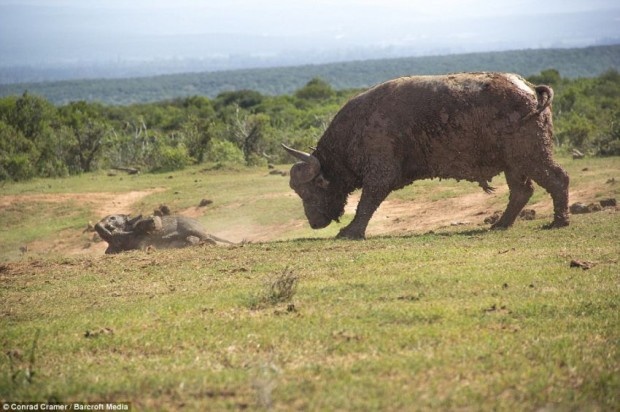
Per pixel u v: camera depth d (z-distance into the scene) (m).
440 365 17.92
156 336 22.03
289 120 146.38
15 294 30.78
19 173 95.31
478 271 27.78
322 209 41.59
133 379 18.06
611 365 17.58
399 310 22.67
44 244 62.28
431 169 39.12
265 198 65.75
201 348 20.81
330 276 28.97
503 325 21.12
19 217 70.69
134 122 148.38
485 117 37.50
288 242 38.53
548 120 38.06
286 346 20.19
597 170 62.22
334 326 21.61
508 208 40.50
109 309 26.47
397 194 61.25
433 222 50.75
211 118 149.75
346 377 17.36
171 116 166.62
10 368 19.94
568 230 37.38
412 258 31.58
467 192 58.78
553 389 16.30
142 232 43.91
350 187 41.41
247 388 16.98
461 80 38.09
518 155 37.81
